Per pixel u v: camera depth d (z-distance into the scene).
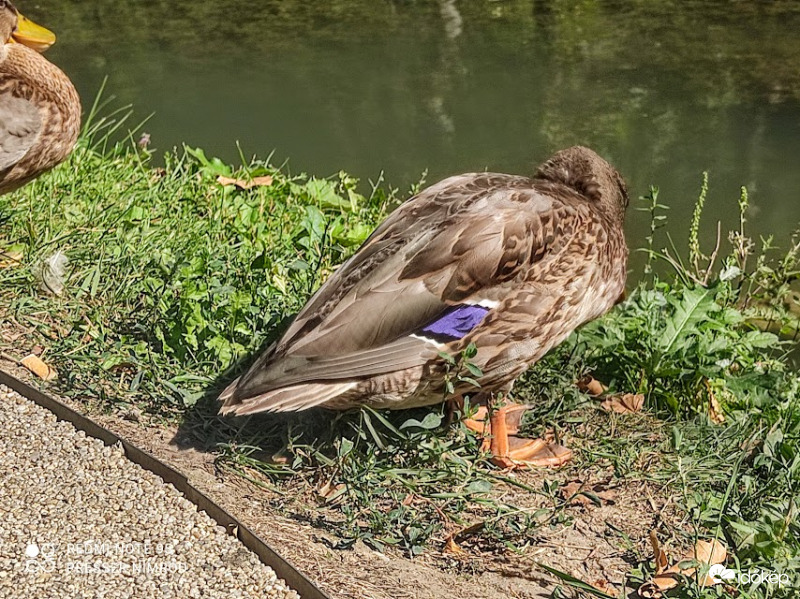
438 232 4.05
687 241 7.20
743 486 4.19
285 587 3.28
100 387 4.42
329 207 6.63
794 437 4.49
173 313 4.73
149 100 9.66
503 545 3.80
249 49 11.45
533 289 4.11
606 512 4.05
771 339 5.15
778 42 11.59
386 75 10.55
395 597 3.39
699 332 4.93
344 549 3.62
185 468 3.99
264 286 4.98
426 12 13.01
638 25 12.34
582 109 9.63
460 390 4.20
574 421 4.57
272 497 3.91
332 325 3.88
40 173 5.83
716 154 8.64
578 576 3.70
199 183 6.64
